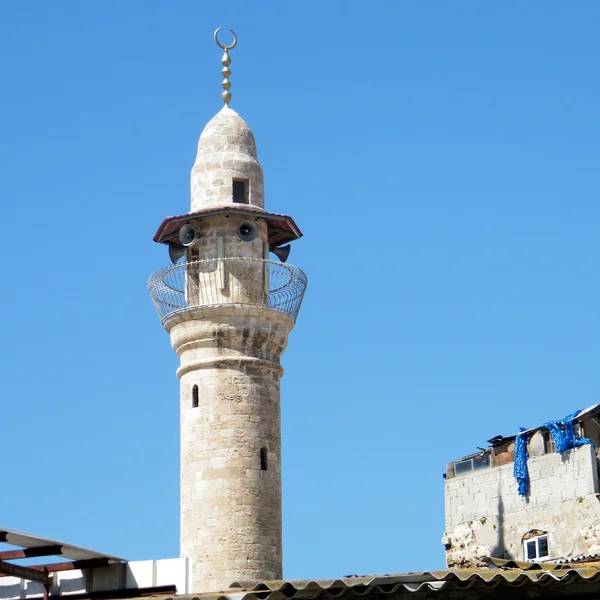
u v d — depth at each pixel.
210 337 62.44
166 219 63.38
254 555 59.91
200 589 59.31
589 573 34.47
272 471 61.62
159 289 64.06
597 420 56.09
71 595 46.03
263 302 63.09
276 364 63.16
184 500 61.34
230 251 63.41
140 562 46.19
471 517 58.62
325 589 35.00
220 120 65.88
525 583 34.78
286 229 65.38
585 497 54.66
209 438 61.25
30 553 44.28
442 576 34.84
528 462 57.00
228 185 64.31
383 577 34.97
